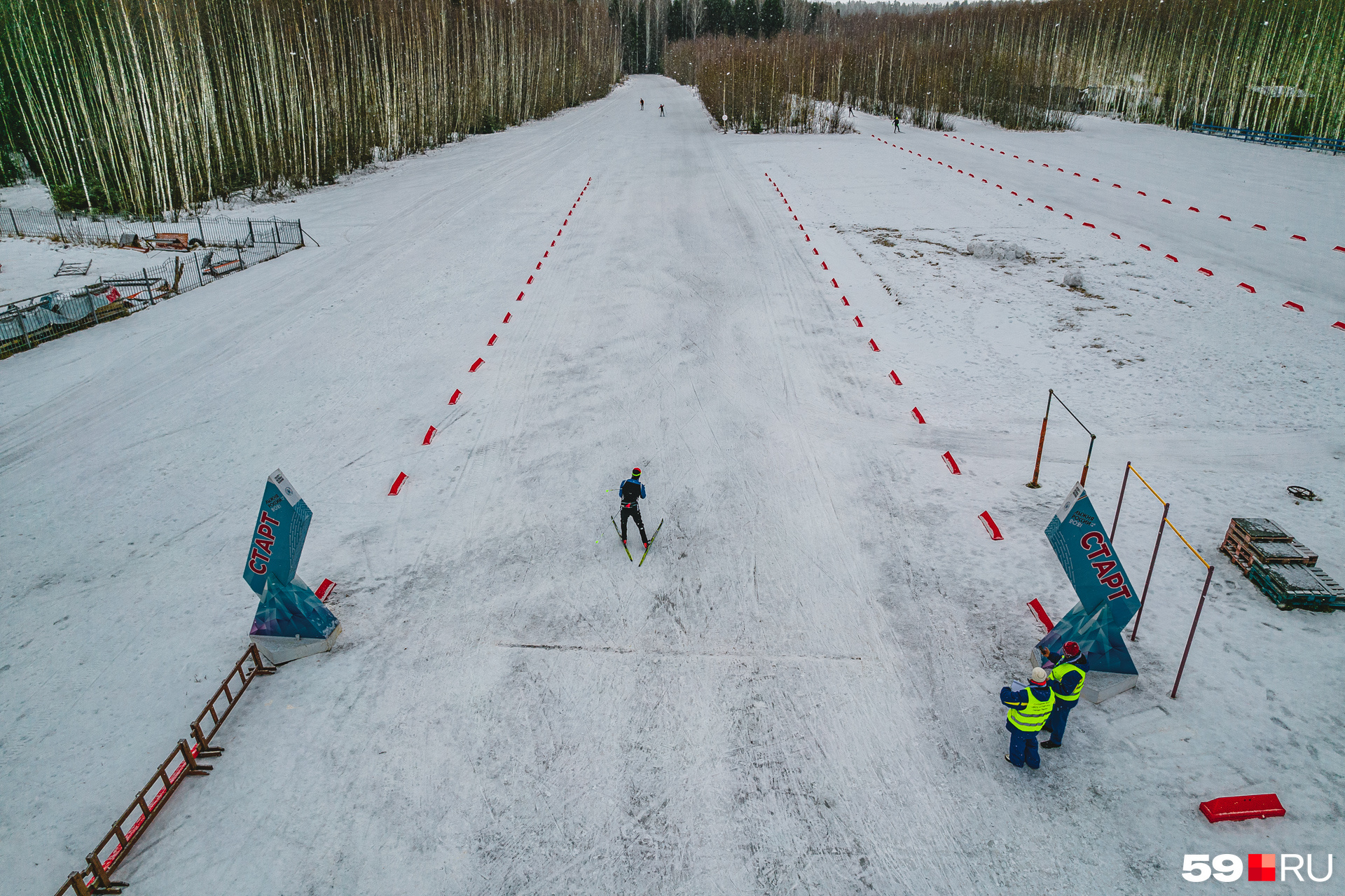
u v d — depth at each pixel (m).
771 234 28.55
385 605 10.16
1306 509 11.37
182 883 6.60
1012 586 10.09
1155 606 9.57
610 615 9.85
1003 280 23.20
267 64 42.72
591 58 107.25
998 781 7.30
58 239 30.33
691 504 12.33
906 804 7.11
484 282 24.34
